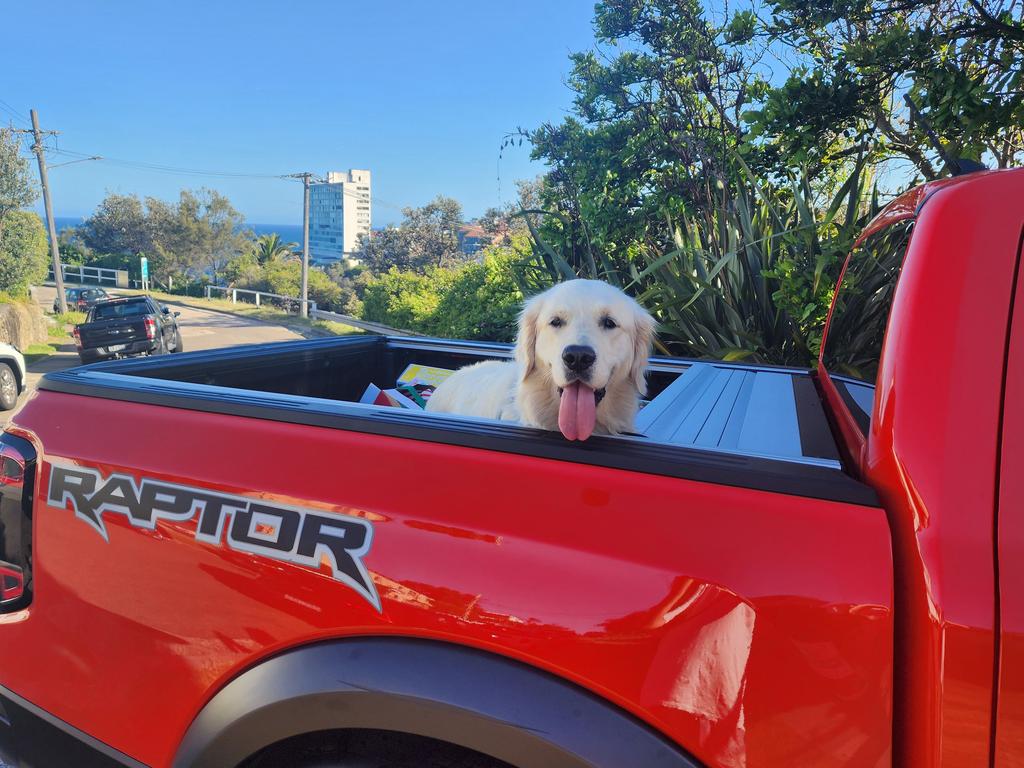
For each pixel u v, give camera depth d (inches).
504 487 48.1
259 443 56.2
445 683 45.7
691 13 301.1
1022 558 37.4
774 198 274.7
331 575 49.9
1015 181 43.8
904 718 39.4
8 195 1037.8
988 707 36.8
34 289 1592.0
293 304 1646.2
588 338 70.9
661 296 242.1
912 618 39.0
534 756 43.8
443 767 50.3
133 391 64.8
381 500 50.2
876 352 110.0
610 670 43.1
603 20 318.0
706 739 41.4
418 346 137.1
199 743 52.6
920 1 229.5
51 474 62.5
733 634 41.3
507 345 130.4
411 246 1994.3
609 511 45.4
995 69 221.5
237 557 53.1
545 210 357.1
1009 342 40.7
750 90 276.2
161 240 2566.4
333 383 126.2
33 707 62.7
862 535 41.3
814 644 40.2
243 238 2755.9
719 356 214.4
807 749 40.2
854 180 226.1
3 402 432.5
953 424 40.6
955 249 43.5
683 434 71.3
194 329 1072.2
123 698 57.9
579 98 343.9
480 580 46.1
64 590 60.7
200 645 53.9
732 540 42.7
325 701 48.3
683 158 297.4
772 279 233.3
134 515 57.7
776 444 63.6
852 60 225.3
